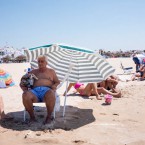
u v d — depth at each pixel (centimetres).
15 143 469
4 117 625
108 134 524
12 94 990
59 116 650
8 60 5266
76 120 625
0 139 490
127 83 1333
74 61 689
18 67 2847
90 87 934
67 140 485
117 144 468
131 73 1984
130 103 822
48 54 718
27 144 464
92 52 633
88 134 522
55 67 715
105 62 655
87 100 877
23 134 517
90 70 685
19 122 602
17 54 5975
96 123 601
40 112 689
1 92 1041
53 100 580
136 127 574
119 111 720
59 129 546
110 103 816
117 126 580
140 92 1023
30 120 600
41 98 588
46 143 470
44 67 621
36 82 614
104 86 984
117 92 958
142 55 1741
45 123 580
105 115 676
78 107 767
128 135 520
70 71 688
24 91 599
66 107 759
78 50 628
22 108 744
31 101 583
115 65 2939
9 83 1240
